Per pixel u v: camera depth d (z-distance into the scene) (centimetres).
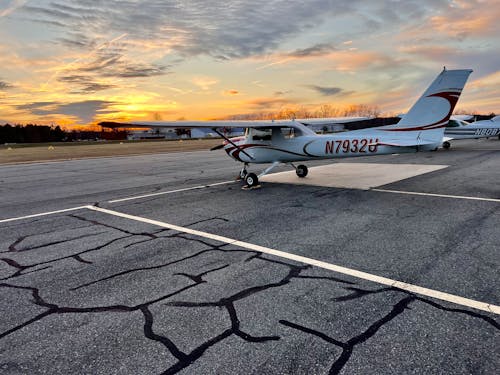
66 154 2695
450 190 754
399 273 330
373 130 836
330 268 348
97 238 477
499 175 938
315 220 539
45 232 514
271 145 897
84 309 278
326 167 1268
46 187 991
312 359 208
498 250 381
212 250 413
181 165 1561
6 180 1175
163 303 285
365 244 418
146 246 436
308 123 941
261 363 205
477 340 222
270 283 317
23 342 234
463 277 317
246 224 529
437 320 247
